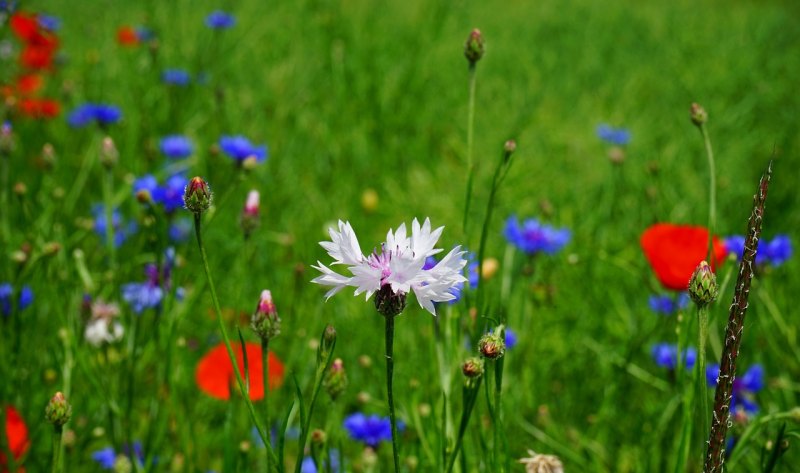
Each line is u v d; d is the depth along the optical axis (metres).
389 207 1.77
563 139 2.14
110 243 1.10
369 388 1.19
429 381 1.00
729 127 2.25
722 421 0.82
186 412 1.11
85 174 1.46
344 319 1.30
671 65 2.88
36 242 1.14
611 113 2.35
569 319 1.34
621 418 1.18
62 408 0.88
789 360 1.16
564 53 2.92
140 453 1.09
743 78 2.72
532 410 1.16
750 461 1.08
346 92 2.17
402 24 2.88
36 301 1.16
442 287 0.83
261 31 2.68
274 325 0.87
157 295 1.10
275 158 1.81
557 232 1.20
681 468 0.93
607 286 1.46
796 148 2.06
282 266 1.46
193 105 1.99
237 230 1.52
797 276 1.42
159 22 2.52
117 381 1.11
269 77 2.29
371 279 0.83
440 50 2.66
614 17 3.62
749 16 3.81
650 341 1.24
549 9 3.69
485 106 2.32
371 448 1.04
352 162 1.90
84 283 1.10
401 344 1.25
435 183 1.89
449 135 2.11
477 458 1.06
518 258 1.21
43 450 1.13
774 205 1.67
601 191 1.70
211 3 2.86
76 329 1.06
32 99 1.73
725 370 0.82
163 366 1.10
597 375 1.24
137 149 1.75
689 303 1.15
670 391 1.14
